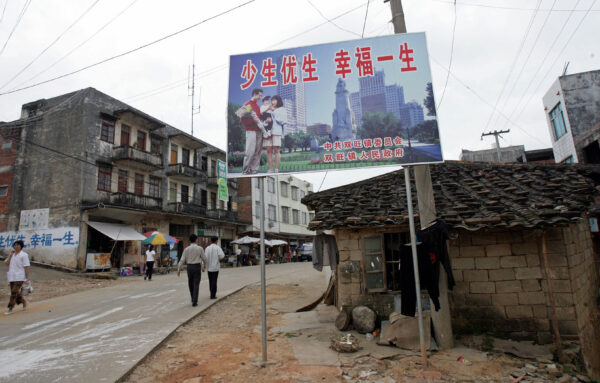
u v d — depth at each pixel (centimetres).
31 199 1872
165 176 2328
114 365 423
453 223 557
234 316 734
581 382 455
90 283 1400
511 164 788
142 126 2152
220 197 2608
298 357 482
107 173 1900
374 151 512
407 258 523
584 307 610
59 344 509
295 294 1030
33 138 1931
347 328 620
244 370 435
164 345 529
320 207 722
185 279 1480
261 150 529
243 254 2809
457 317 590
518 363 478
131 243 1983
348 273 652
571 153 1559
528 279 575
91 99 1850
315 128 529
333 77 542
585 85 1573
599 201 1016
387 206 655
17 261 767
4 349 487
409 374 432
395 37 546
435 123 511
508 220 546
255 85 550
